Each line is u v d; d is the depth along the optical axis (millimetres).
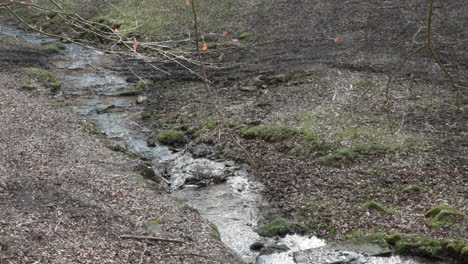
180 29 26219
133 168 14008
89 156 14258
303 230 11883
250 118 17547
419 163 13945
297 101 18344
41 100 19000
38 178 12094
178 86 20906
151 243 10109
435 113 16641
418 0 25781
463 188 12742
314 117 16844
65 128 16359
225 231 11922
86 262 9055
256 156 15430
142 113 19047
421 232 11180
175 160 15820
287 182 13977
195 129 17578
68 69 23328
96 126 17750
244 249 11234
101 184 12375
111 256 9406
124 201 11719
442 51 21250
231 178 14555
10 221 9945
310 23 25781
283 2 28156
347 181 13586
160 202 12086
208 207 13016
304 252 10828
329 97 18281
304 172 14289
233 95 19578
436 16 23984
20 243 9266
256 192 13727
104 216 10781
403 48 21969
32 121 16359
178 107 19219
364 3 26266
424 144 14789
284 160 15008
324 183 13648
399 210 12180
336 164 14344
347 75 19828
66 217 10477
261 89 19828
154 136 17344
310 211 12562
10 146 13969
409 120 16281
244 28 26000
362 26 24594
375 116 16625
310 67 21031
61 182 12078
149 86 21156
